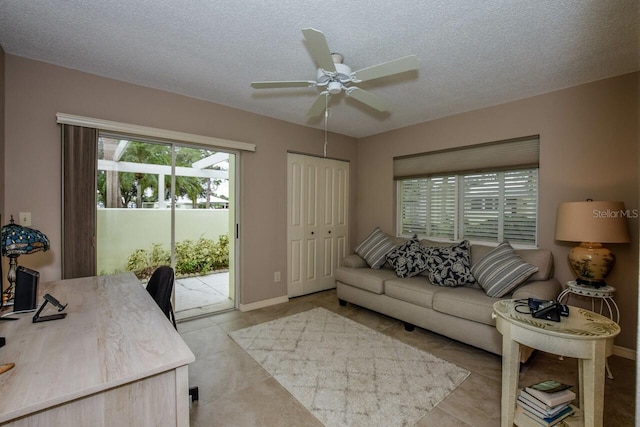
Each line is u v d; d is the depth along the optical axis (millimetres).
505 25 1837
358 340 2738
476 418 1724
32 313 1472
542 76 2537
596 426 1352
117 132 2703
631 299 2441
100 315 1450
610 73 2469
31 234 1871
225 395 1923
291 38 2014
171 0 1647
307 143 4145
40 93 2346
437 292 2756
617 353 2494
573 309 1675
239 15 1773
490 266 2717
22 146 2281
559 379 2145
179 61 2348
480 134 3348
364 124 4039
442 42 2033
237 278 3596
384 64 1830
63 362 994
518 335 1514
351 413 1764
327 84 2135
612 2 1610
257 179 3641
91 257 2535
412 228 4164
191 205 3350
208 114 3205
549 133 2857
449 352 2537
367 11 1715
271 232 3789
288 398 1899
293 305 3768
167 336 1213
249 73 2557
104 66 2438
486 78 2582
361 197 4797
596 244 2410
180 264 3332
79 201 2479
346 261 3836
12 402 784
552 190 2840
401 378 2129
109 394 930
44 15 1784
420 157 3975
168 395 1022
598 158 2586
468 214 3559
